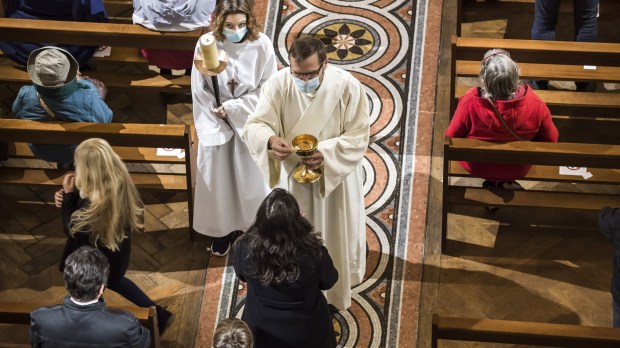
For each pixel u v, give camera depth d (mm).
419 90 6965
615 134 6754
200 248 6156
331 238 5359
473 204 6027
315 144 4711
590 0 6527
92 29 6094
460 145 5527
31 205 6395
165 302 5871
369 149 6625
